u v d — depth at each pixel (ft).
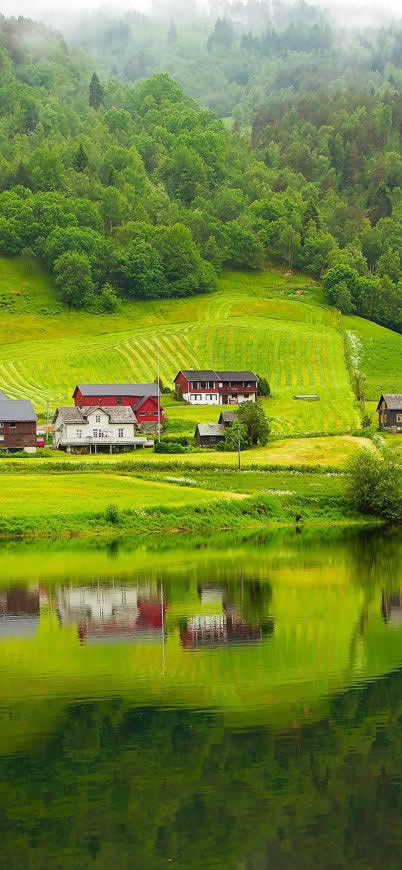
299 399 630.33
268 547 273.75
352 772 105.81
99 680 137.59
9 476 370.94
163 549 268.41
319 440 486.38
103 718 121.80
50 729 118.11
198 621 175.83
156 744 113.50
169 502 326.85
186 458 435.53
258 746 112.57
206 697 129.59
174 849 91.50
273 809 98.17
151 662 147.13
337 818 96.53
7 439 485.56
